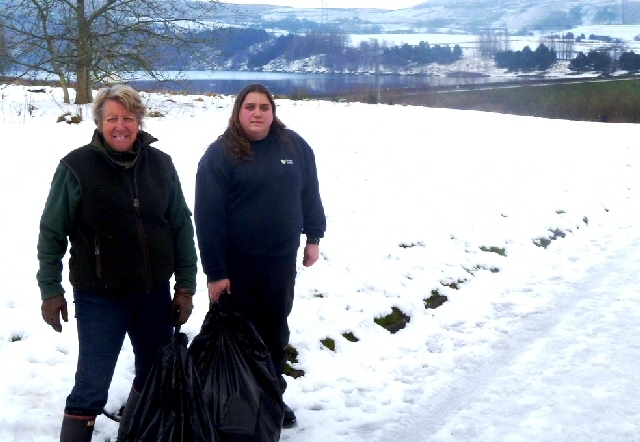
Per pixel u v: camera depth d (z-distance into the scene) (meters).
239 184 4.00
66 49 16.30
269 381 3.80
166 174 3.74
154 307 3.77
